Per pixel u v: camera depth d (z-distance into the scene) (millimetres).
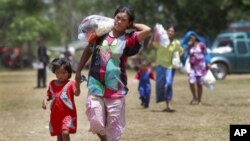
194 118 21031
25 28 83500
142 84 25219
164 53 23234
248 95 30703
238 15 63000
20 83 46688
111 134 12656
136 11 66750
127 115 22312
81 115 22141
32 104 27750
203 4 63562
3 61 82562
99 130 12594
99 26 12594
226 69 48188
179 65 23344
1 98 31578
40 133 18109
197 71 26422
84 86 37844
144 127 18891
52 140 16812
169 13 66250
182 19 65562
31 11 84062
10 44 90875
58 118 13047
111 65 12523
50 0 96562
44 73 40438
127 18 12500
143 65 25312
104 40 12625
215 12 64125
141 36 12531
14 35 83375
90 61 13016
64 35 121625
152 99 29609
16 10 82812
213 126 18766
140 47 12664
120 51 12539
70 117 13023
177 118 21141
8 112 24203
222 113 22422
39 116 22625
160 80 23453
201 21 65188
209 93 32406
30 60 86062
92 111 12516
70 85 13086
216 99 28672
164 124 19547
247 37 51469
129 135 17234
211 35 65312
